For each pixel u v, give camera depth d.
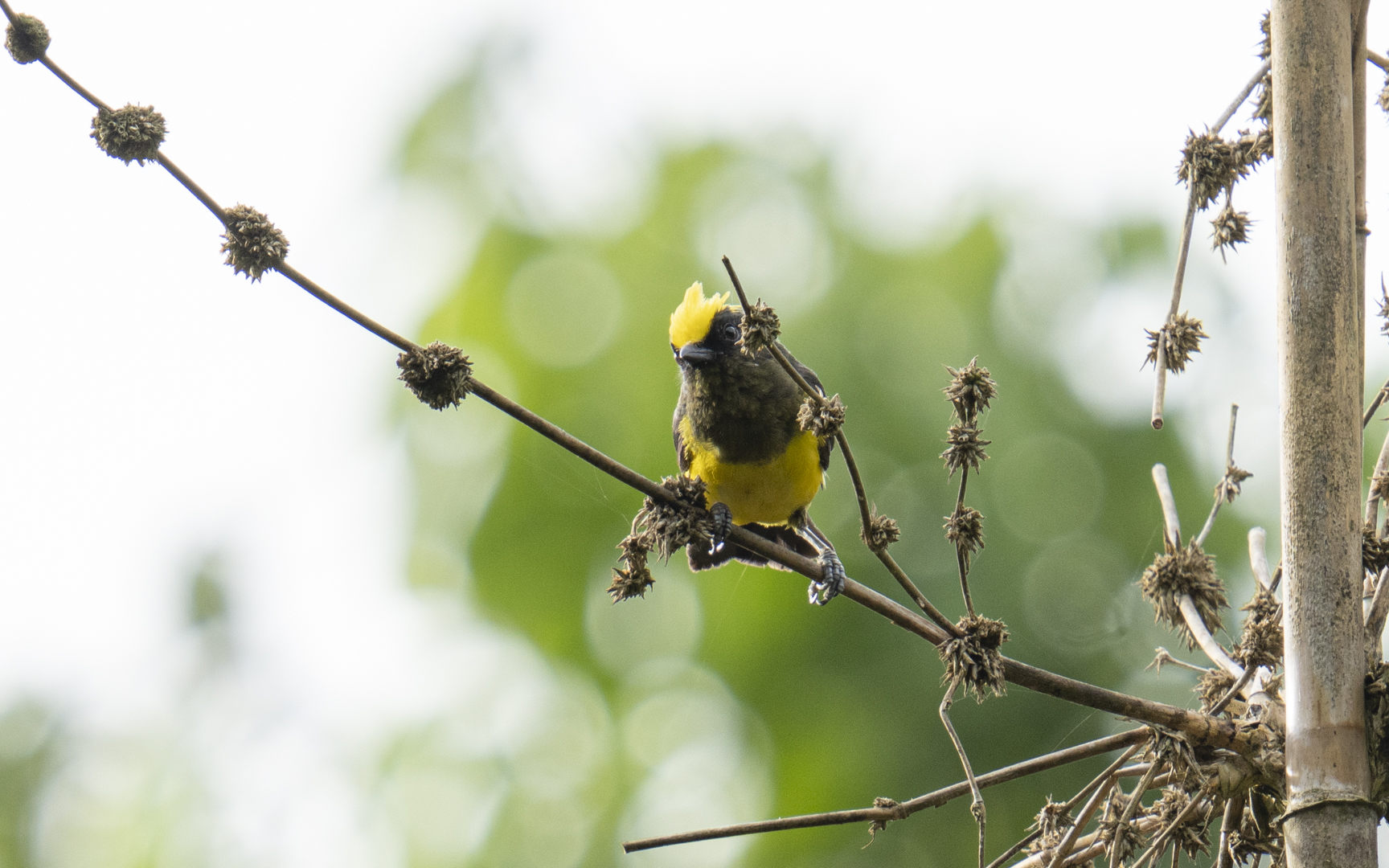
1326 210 4.48
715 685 15.73
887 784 14.29
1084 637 14.83
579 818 15.80
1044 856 5.85
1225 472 6.08
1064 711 14.24
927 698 14.50
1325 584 4.34
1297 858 4.24
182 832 15.84
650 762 15.90
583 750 16.30
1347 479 4.38
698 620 16.12
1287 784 4.53
